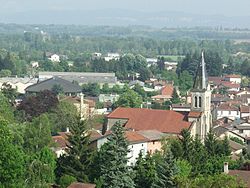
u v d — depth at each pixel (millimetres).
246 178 162875
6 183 128875
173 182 154875
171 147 195125
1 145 128875
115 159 163875
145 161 172375
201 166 185250
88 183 168500
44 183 142250
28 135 193875
